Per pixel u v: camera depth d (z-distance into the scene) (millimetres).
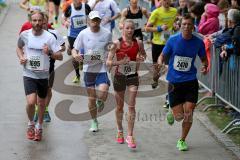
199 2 29594
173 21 28734
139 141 21797
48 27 22969
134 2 30281
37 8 22234
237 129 22766
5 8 65438
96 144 21406
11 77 32719
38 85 21359
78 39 22281
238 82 22547
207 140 21922
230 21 23344
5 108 26328
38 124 21719
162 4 28609
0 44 43562
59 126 23578
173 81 20328
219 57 24688
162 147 21141
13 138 21953
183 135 20734
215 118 24453
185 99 20453
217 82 25406
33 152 20422
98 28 22078
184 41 20000
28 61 21016
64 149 20812
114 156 20094
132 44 20391
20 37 21094
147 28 28797
